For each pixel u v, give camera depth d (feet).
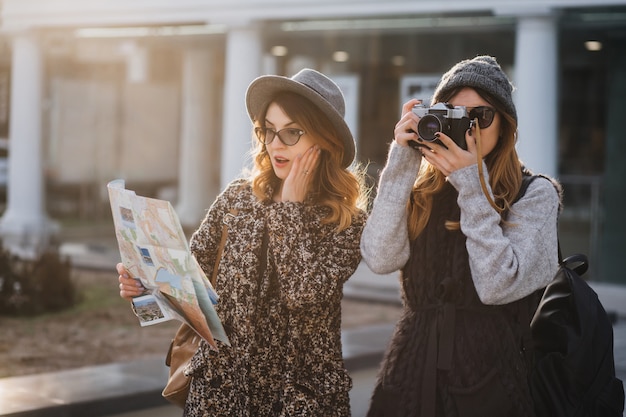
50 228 54.90
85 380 20.48
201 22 45.34
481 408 8.58
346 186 9.94
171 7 45.73
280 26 45.14
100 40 55.31
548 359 9.36
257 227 9.73
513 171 9.18
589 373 9.32
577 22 38.73
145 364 22.45
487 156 9.32
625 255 39.40
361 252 9.38
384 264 9.20
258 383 9.53
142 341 27.35
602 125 46.06
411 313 9.16
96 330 29.07
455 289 8.85
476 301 8.83
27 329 28.94
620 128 40.75
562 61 46.03
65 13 49.65
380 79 49.14
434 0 38.60
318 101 9.64
